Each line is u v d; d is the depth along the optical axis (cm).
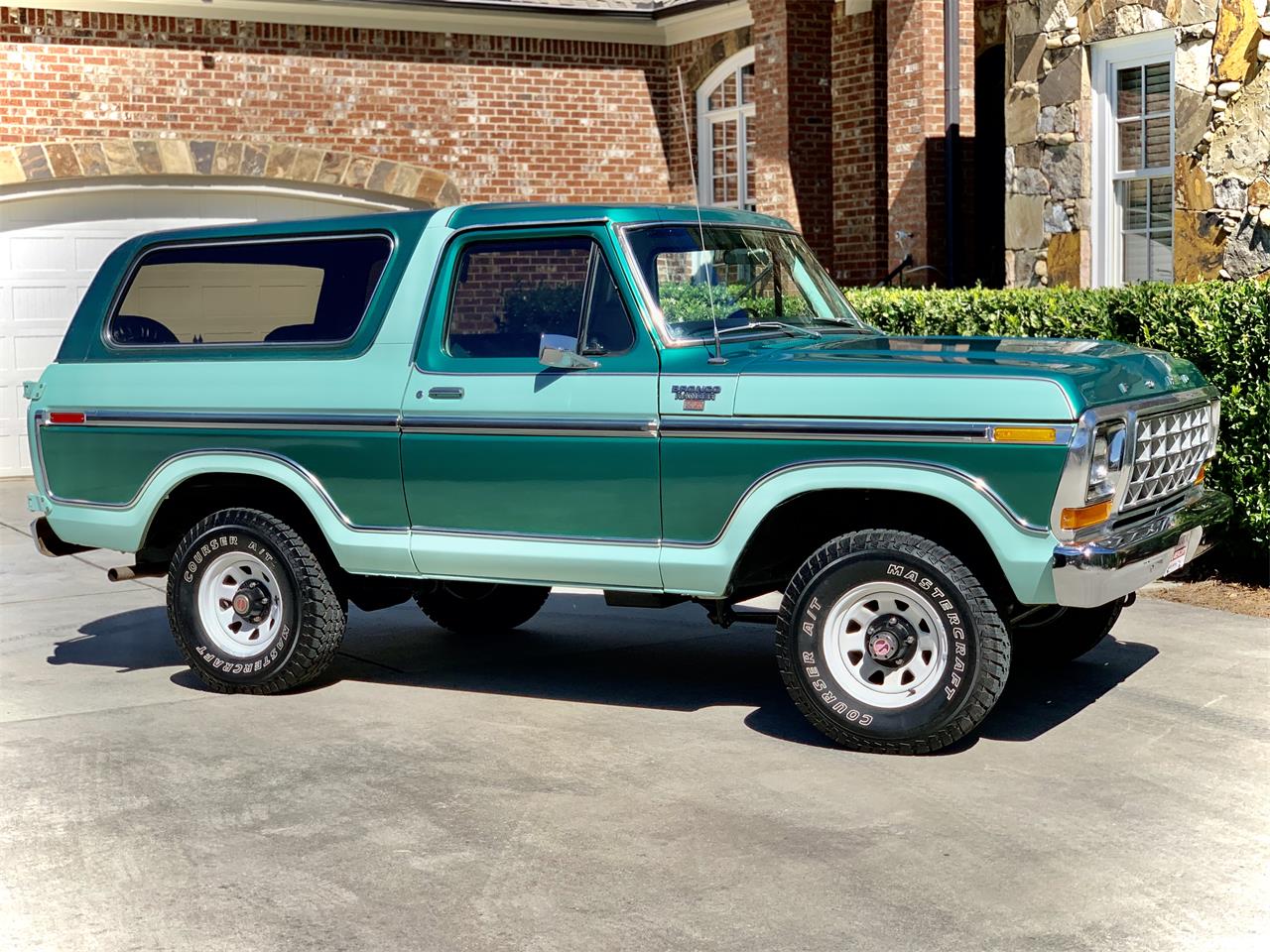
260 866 486
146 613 917
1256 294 823
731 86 1892
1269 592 840
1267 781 545
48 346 1652
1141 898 443
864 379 574
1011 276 1250
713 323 607
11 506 1414
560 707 675
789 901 446
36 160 1619
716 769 576
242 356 714
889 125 1470
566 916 439
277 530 698
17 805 550
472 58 1845
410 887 465
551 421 629
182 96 1698
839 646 592
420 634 844
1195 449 645
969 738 605
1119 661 715
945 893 449
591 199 1930
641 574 622
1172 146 1100
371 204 1811
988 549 598
